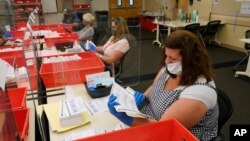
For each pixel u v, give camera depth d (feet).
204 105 3.46
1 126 2.43
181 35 3.62
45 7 20.33
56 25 12.66
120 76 9.59
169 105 3.86
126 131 2.51
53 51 8.16
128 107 3.77
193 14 19.94
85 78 5.62
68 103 4.21
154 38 21.88
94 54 7.43
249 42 12.20
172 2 24.64
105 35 11.75
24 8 17.35
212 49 18.34
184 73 3.68
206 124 3.74
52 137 3.61
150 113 4.31
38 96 4.94
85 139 2.41
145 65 13.98
